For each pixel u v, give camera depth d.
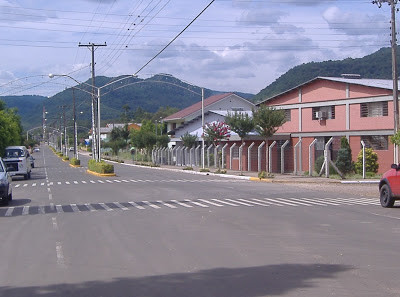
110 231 12.20
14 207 18.12
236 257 9.12
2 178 18.31
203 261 8.81
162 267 8.39
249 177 33.69
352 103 36.38
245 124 37.19
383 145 34.22
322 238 11.05
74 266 8.55
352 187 26.05
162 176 38.31
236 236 11.32
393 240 10.79
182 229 12.38
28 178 39.53
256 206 17.41
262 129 34.12
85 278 7.75
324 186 26.78
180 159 58.06
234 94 71.38
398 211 16.02
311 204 18.08
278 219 14.10
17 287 7.30
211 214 15.24
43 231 12.42
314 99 39.66
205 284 7.29
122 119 175.50
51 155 126.12
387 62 71.50
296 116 41.31
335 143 37.75
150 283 7.39
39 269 8.39
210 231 12.03
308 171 35.75
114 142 92.25
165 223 13.43
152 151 65.44
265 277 7.66
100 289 7.11
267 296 6.65
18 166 37.84
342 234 11.57
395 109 26.34
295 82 90.62
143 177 37.12
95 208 17.30
